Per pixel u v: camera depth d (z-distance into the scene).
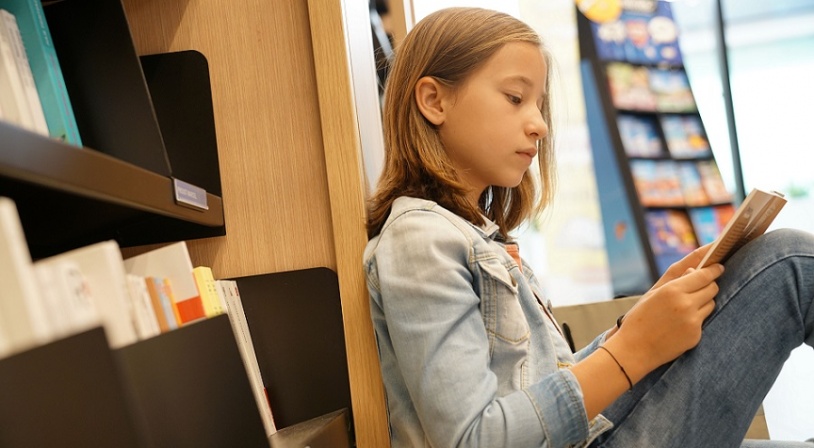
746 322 1.11
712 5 3.12
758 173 3.01
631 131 2.89
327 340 1.30
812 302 1.10
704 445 1.08
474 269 1.18
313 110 1.35
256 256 1.33
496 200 1.52
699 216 2.85
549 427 1.04
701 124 2.96
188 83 1.37
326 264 1.32
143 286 0.86
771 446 1.35
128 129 1.11
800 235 1.14
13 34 0.96
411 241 1.16
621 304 2.10
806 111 3.03
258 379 1.26
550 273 2.78
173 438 0.71
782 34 3.08
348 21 1.69
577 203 2.83
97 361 0.58
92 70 1.12
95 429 0.57
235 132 1.36
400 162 1.32
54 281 0.63
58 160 0.75
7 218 0.57
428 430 1.07
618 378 1.08
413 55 1.36
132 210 1.02
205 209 1.21
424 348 1.08
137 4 1.40
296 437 1.04
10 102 0.92
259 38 1.37
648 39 3.01
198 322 0.83
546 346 1.21
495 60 1.29
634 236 2.80
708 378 1.09
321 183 1.33
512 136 1.28
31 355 0.54
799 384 2.60
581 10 2.98
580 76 2.92
